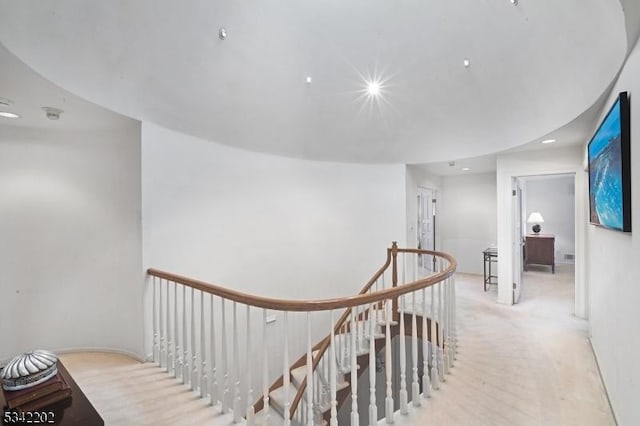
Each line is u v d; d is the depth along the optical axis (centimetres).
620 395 192
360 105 418
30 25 186
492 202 655
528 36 266
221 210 365
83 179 315
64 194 314
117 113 265
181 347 275
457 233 702
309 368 183
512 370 270
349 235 500
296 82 365
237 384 207
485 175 663
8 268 297
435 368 243
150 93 280
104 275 311
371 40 337
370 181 516
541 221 742
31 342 303
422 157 505
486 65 320
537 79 290
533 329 368
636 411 161
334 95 394
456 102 380
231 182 377
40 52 198
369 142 475
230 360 360
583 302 402
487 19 285
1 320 294
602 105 243
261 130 391
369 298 196
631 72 164
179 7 250
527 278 643
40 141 309
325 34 333
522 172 440
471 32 303
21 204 303
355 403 191
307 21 317
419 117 424
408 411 214
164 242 306
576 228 407
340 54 350
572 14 210
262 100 362
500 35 288
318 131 434
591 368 273
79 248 314
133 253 297
